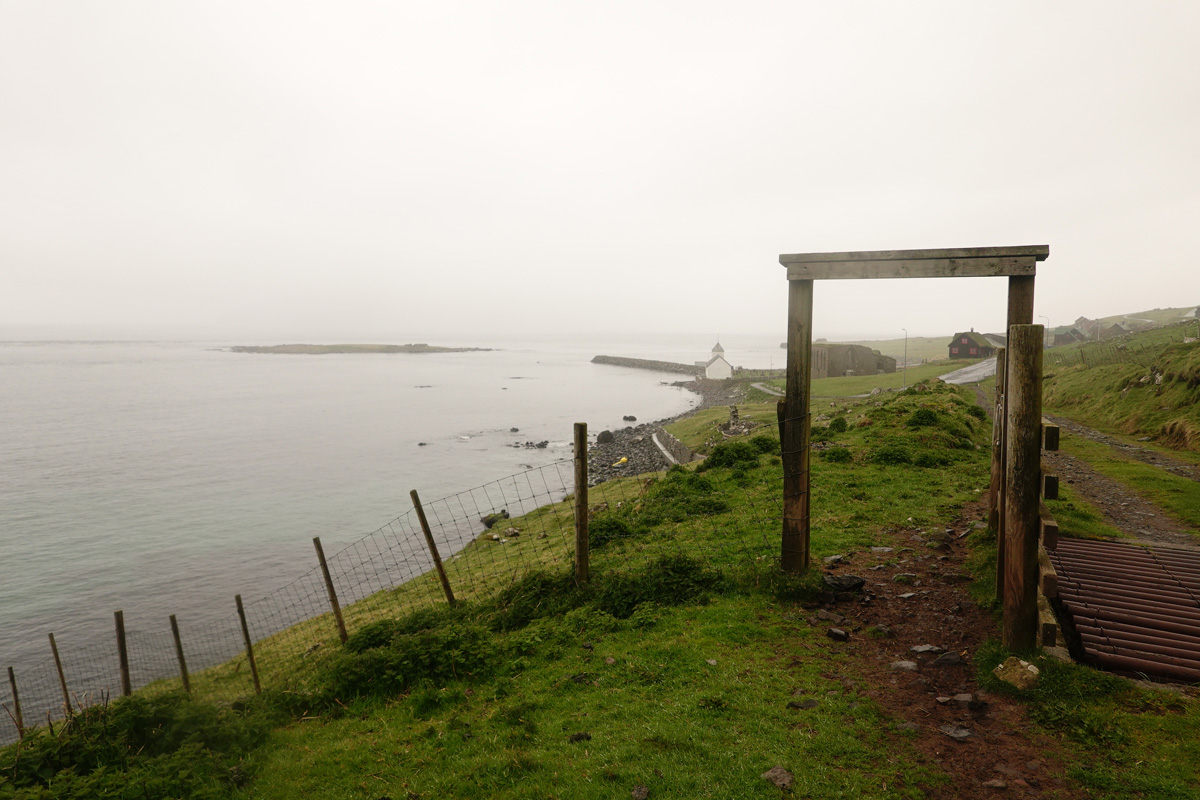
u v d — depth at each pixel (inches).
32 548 1619.1
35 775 258.5
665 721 256.8
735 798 206.1
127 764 265.0
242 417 3919.8
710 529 532.1
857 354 4259.4
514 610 401.7
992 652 281.6
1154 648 281.3
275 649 692.1
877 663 293.9
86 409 4330.7
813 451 860.6
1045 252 312.8
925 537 485.1
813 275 359.6
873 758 223.3
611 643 342.3
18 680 1008.2
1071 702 245.3
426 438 3107.8
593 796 216.1
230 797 249.8
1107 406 1510.8
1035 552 276.5
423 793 233.5
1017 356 273.6
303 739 295.3
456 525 1653.5
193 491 2149.4
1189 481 740.7
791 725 247.1
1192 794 191.9
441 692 314.3
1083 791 200.5
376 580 1264.8
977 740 230.5
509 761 243.4
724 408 3289.9
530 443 2928.2
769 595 378.0
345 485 2197.3
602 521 569.9
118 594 1349.7
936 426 930.7
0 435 3297.2
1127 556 419.8
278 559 1521.9
